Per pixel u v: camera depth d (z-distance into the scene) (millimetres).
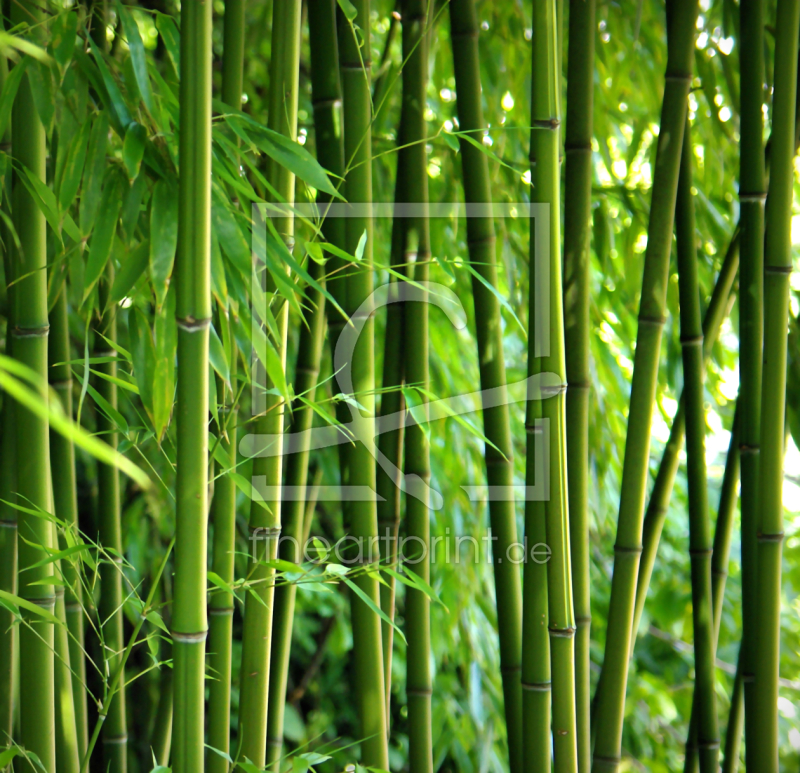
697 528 2965
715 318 3018
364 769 2768
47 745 2713
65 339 2875
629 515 2852
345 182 2805
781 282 2795
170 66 2754
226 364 2605
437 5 3080
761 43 2861
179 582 2568
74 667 2916
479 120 2887
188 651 2572
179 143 2529
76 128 2627
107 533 3053
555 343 2723
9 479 2834
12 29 2582
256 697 2768
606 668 2863
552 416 2727
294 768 2713
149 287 2699
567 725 2758
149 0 3104
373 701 2818
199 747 2584
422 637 2918
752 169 2867
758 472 2914
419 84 2877
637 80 3340
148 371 2654
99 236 2596
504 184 3354
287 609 2938
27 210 2666
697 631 2971
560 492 2736
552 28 2709
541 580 2785
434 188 3416
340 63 2809
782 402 2809
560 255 2752
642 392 2846
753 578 2922
